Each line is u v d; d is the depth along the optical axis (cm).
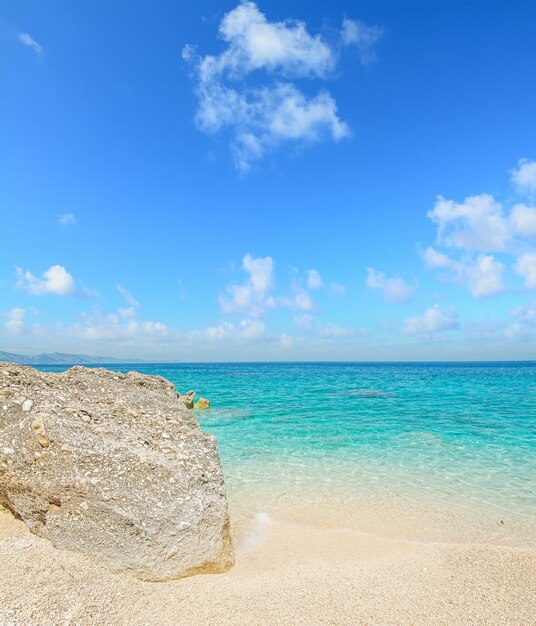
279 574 691
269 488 1205
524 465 1450
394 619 539
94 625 488
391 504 1084
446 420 2373
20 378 951
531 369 13188
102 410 951
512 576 677
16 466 733
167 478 754
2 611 473
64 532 657
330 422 2306
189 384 5347
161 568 636
